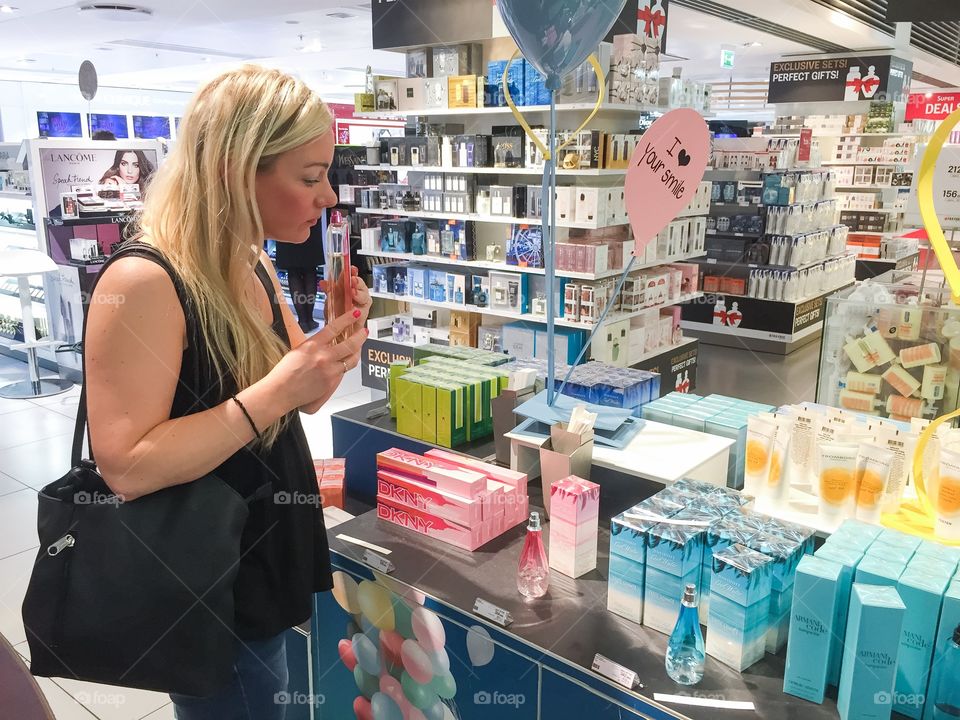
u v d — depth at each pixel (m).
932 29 10.50
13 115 14.50
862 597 1.38
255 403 1.22
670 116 2.04
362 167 5.93
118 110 15.76
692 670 1.52
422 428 2.56
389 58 12.82
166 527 1.23
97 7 7.93
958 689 1.38
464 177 5.31
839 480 1.79
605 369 2.67
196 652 1.26
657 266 5.75
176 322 1.19
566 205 4.77
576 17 1.91
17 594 3.28
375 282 6.13
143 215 1.27
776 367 7.77
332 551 2.06
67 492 1.23
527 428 2.27
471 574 1.93
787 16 7.75
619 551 1.72
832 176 8.97
